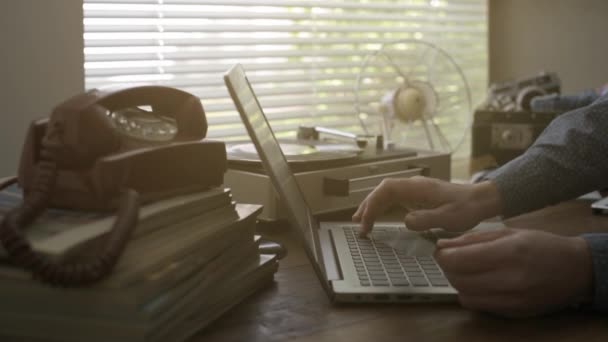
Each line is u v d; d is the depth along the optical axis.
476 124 1.94
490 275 0.72
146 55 1.96
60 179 0.68
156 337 0.61
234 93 0.74
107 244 0.60
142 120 0.78
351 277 0.84
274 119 2.24
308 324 0.74
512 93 2.09
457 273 0.74
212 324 0.74
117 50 1.93
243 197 1.19
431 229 1.04
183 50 2.04
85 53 1.85
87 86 1.88
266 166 0.76
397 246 0.97
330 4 2.32
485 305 0.74
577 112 1.04
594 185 1.01
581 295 0.75
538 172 0.99
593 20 2.35
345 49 2.41
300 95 2.34
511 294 0.72
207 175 0.79
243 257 0.83
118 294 0.59
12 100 1.52
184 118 0.81
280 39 2.24
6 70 1.51
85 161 0.68
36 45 1.54
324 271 0.83
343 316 0.77
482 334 0.71
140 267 0.61
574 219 1.29
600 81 2.34
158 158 0.72
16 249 0.58
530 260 0.72
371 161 1.29
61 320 0.60
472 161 2.00
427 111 1.97
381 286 0.81
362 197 1.26
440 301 0.79
